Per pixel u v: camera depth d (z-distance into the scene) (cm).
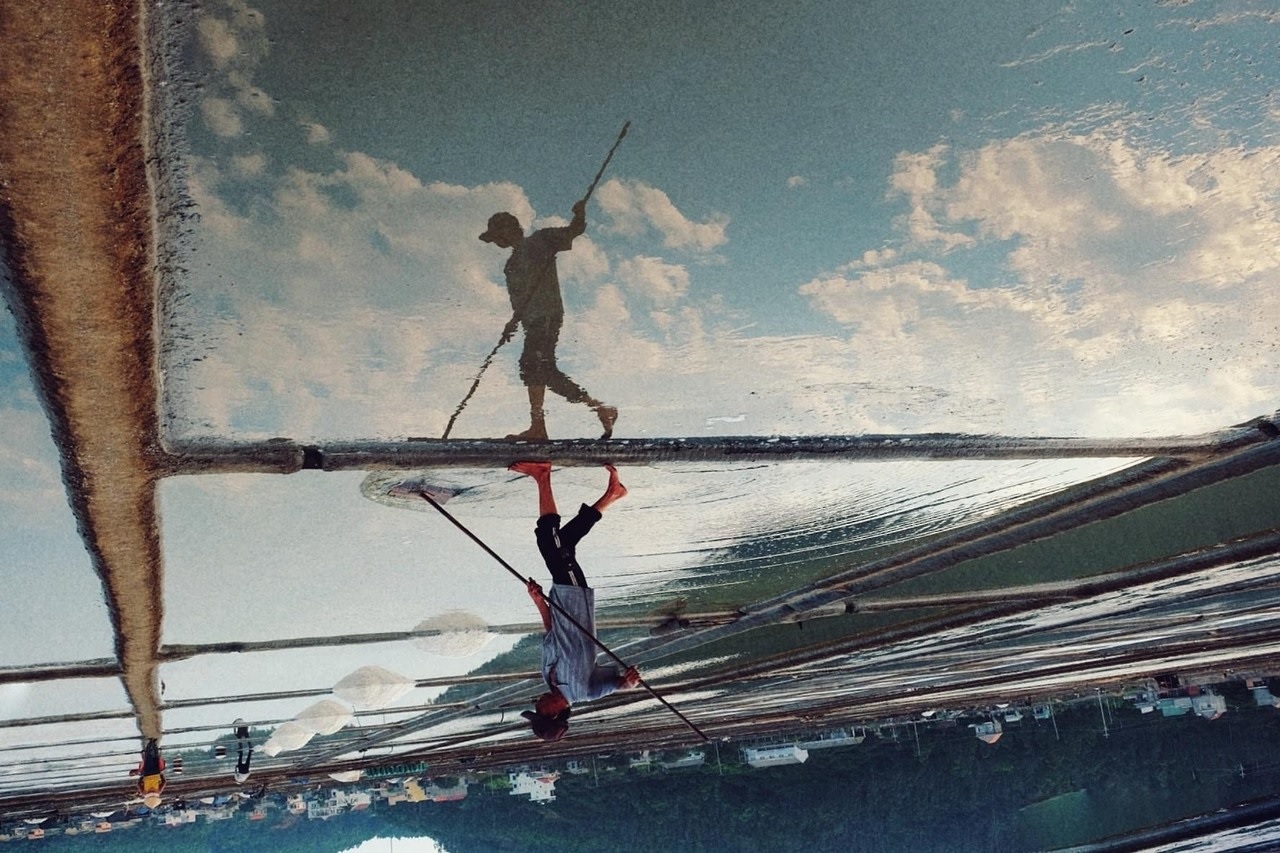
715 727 2058
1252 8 307
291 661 661
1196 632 1380
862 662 1130
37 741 831
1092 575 819
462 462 427
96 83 226
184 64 246
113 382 318
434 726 1255
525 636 712
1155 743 5184
